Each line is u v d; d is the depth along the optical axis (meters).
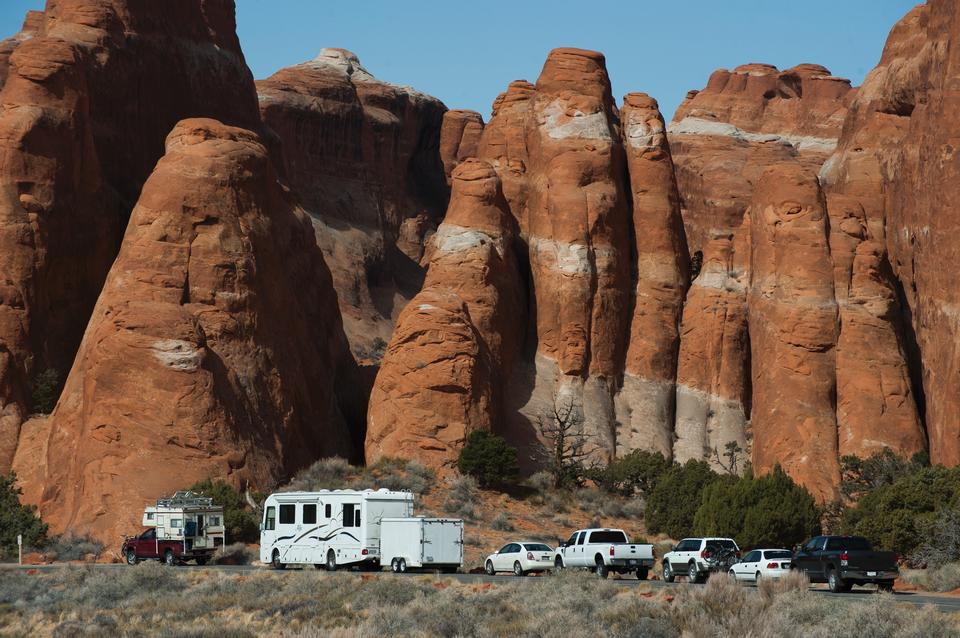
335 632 107.19
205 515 194.88
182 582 153.38
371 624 111.75
